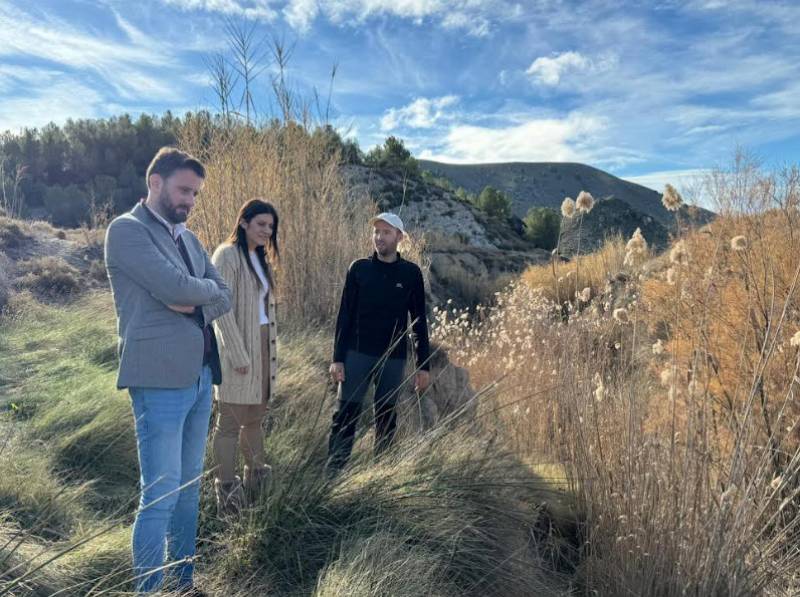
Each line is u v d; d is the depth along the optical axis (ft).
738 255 14.89
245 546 8.96
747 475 9.33
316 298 22.13
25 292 33.35
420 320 13.07
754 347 13.21
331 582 7.67
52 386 16.51
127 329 7.22
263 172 22.62
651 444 9.43
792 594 8.64
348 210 25.17
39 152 143.23
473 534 9.61
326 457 12.17
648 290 14.66
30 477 10.20
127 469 11.89
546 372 14.70
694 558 8.47
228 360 9.87
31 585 7.00
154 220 7.54
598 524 9.86
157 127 157.17
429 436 11.11
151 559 7.12
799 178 18.53
